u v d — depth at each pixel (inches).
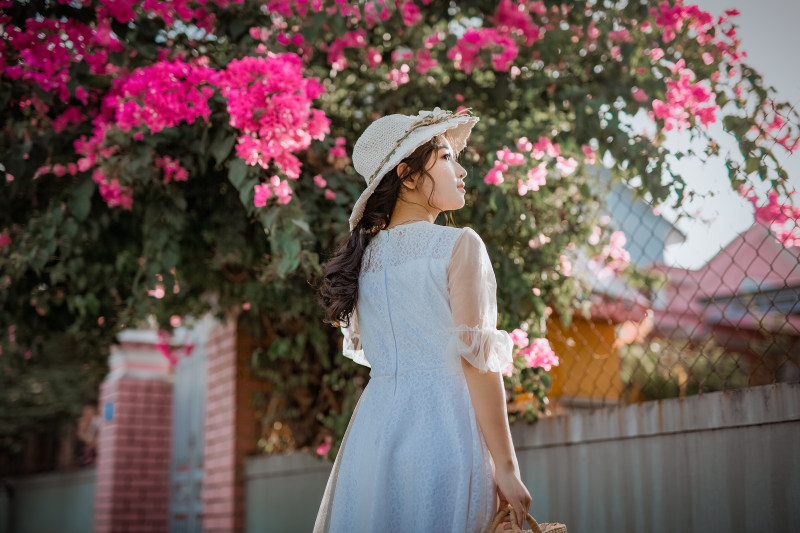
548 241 153.6
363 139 81.4
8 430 454.6
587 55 153.8
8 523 514.6
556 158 149.5
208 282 194.1
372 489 69.8
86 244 166.2
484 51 153.5
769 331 125.0
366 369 174.9
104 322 197.6
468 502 65.8
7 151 145.1
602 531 127.1
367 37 166.4
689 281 145.2
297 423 211.9
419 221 76.7
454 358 68.4
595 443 130.2
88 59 141.2
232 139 136.5
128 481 361.7
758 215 120.7
